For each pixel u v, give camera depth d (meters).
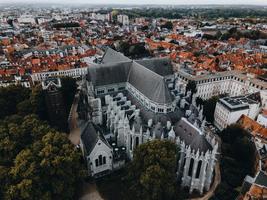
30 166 89.19
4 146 100.69
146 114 122.44
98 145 105.00
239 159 124.88
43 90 136.38
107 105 138.88
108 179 110.75
